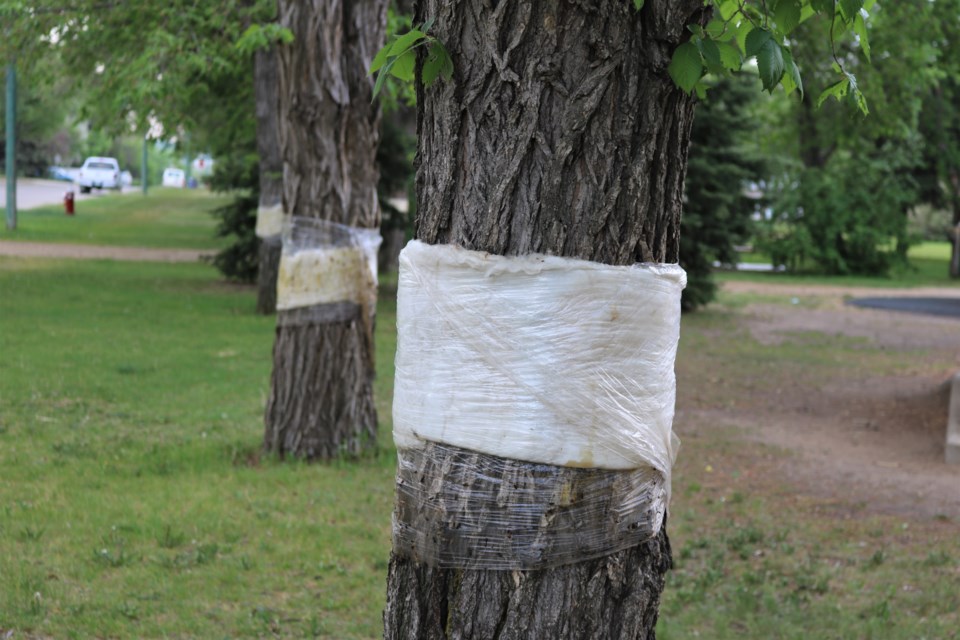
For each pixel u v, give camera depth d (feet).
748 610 17.39
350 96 24.36
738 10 7.39
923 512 24.04
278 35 23.50
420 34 6.75
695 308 71.26
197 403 31.48
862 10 7.61
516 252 6.82
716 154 66.74
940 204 112.27
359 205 24.98
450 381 6.91
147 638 14.96
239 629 15.39
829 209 106.93
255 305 56.90
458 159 7.00
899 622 16.89
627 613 7.04
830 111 62.80
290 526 20.18
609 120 6.77
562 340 6.72
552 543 6.84
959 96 99.96
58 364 35.99
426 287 7.00
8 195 100.32
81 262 75.92
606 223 6.81
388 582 7.47
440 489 6.97
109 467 23.67
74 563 17.56
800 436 33.12
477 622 6.97
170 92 44.70
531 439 6.75
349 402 25.32
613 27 6.68
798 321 67.72
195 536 19.42
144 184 196.65
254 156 62.34
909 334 62.28
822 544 21.36
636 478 6.98
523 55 6.76
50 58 55.62
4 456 24.20
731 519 23.12
